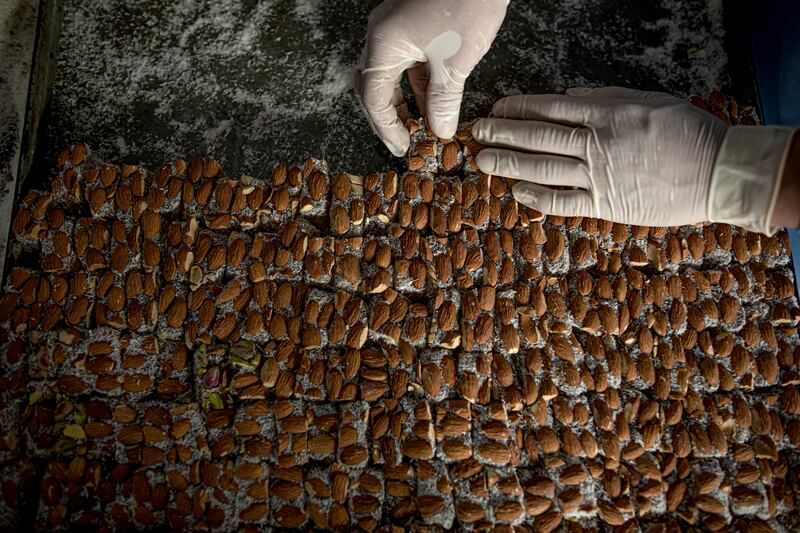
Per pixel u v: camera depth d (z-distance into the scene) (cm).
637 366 50
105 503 46
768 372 50
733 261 52
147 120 58
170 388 48
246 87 59
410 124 53
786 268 52
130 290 49
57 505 46
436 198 52
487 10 48
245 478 46
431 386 48
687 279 51
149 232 50
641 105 50
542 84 60
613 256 52
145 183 52
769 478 48
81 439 47
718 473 48
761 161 47
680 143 49
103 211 51
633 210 50
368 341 50
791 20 58
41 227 50
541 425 48
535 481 47
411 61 51
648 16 61
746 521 47
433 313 49
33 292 49
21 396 48
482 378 48
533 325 50
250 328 49
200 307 49
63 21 59
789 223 47
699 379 50
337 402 48
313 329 49
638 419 49
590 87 59
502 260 51
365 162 58
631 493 47
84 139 58
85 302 49
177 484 46
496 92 60
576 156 51
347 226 51
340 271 50
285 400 48
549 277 51
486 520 46
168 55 59
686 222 50
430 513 46
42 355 48
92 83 59
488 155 52
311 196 52
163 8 60
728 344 50
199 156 58
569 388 49
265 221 52
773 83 59
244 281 50
